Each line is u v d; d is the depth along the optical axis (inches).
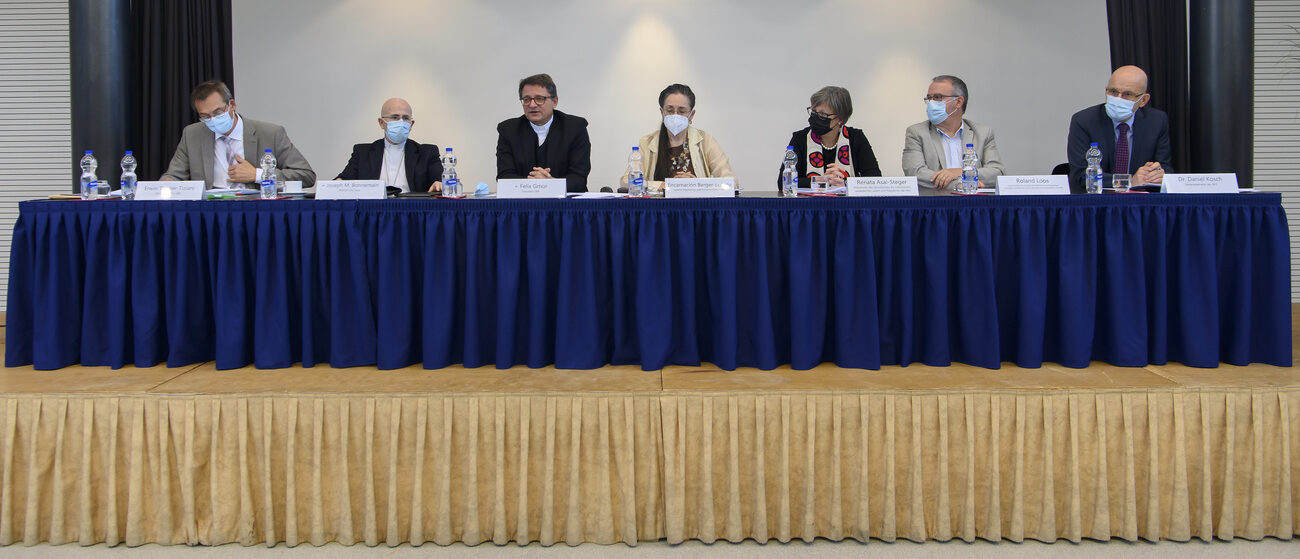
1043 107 205.5
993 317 80.9
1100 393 66.9
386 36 207.8
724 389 68.7
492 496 67.6
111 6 142.3
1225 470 66.9
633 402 67.0
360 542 67.9
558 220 84.2
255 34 206.1
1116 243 81.7
